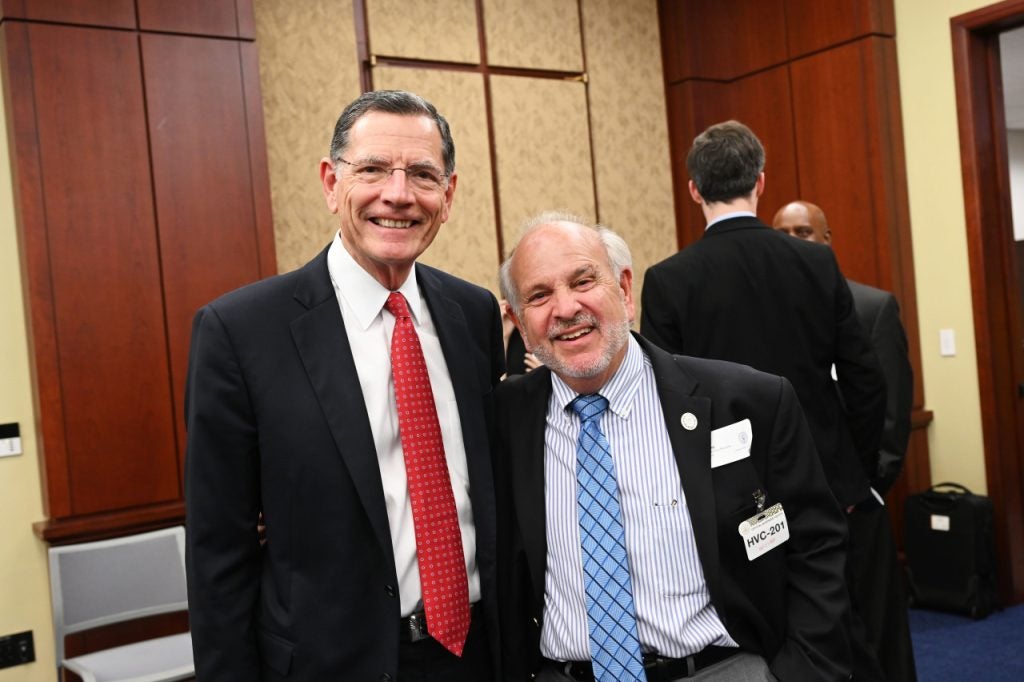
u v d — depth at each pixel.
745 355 2.35
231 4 3.72
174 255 3.58
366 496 1.58
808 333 2.36
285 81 4.26
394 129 1.62
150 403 3.53
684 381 1.69
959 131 4.48
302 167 4.29
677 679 1.59
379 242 1.62
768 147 5.21
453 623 1.64
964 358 4.54
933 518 4.36
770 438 1.68
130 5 3.53
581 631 1.61
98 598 3.28
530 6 5.00
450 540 1.66
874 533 2.84
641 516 1.61
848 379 2.44
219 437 1.58
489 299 1.97
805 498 1.69
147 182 3.54
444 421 1.73
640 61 5.39
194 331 1.66
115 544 3.35
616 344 1.61
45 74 3.38
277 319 1.64
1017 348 4.54
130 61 3.52
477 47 4.83
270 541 1.61
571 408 1.69
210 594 1.57
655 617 1.58
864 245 4.74
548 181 5.04
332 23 4.39
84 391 3.43
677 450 1.63
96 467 3.44
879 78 4.66
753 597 1.62
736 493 1.62
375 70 4.51
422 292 1.81
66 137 3.41
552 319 1.60
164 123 3.58
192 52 3.64
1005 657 3.72
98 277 3.45
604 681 1.57
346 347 1.65
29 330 3.46
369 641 1.58
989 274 4.46
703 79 5.39
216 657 1.57
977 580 4.23
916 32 4.64
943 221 4.59
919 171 4.67
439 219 1.70
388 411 1.67
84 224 3.43
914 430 4.62
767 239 2.41
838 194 4.86
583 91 5.18
